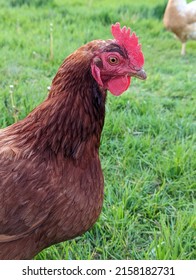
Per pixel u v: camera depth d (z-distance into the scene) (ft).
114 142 3.10
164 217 2.44
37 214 1.71
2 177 1.69
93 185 1.80
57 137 1.70
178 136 3.28
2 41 4.82
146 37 5.50
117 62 1.67
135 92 3.92
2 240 1.71
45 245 1.85
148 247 2.30
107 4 6.61
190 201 2.65
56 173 1.72
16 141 1.77
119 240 2.30
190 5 4.91
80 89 1.65
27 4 6.35
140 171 2.85
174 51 5.21
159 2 6.70
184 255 2.20
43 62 4.38
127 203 2.54
